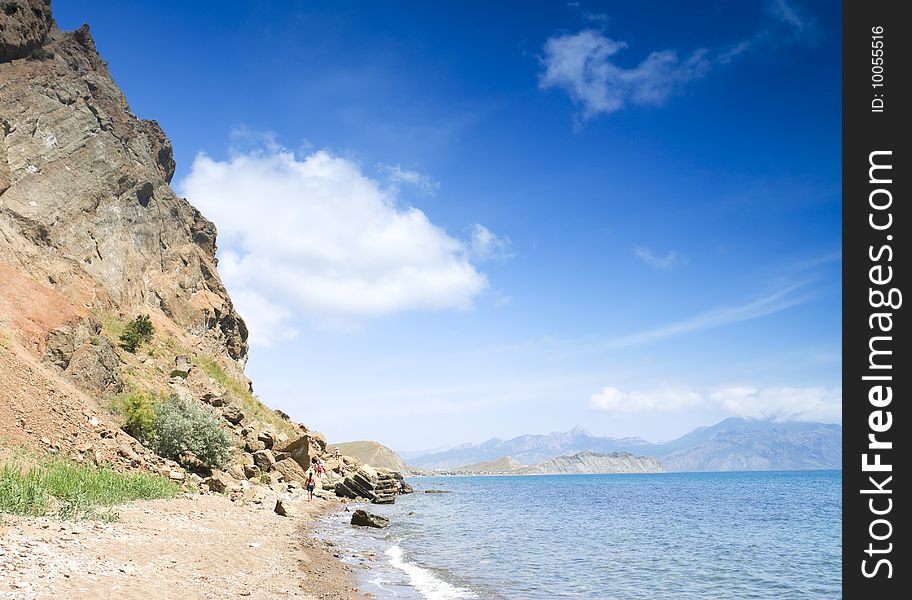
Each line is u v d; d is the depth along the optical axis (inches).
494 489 5108.3
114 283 2186.3
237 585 573.6
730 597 824.9
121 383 1606.8
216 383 2204.7
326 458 2723.9
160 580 518.3
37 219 1934.1
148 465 1242.0
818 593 867.4
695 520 2017.7
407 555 990.4
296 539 970.1
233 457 1692.9
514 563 998.4
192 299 2775.6
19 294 1497.3
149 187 2625.5
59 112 2230.6
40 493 716.0
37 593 406.9
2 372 1155.9
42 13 2347.4
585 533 1546.5
